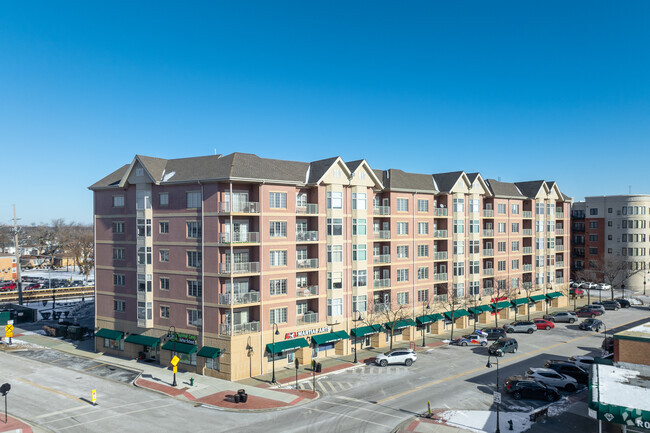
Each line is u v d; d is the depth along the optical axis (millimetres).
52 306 85938
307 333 49125
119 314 52000
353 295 52844
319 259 50375
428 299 61875
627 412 24500
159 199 48562
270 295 46406
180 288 46844
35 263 165750
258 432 31672
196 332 45469
